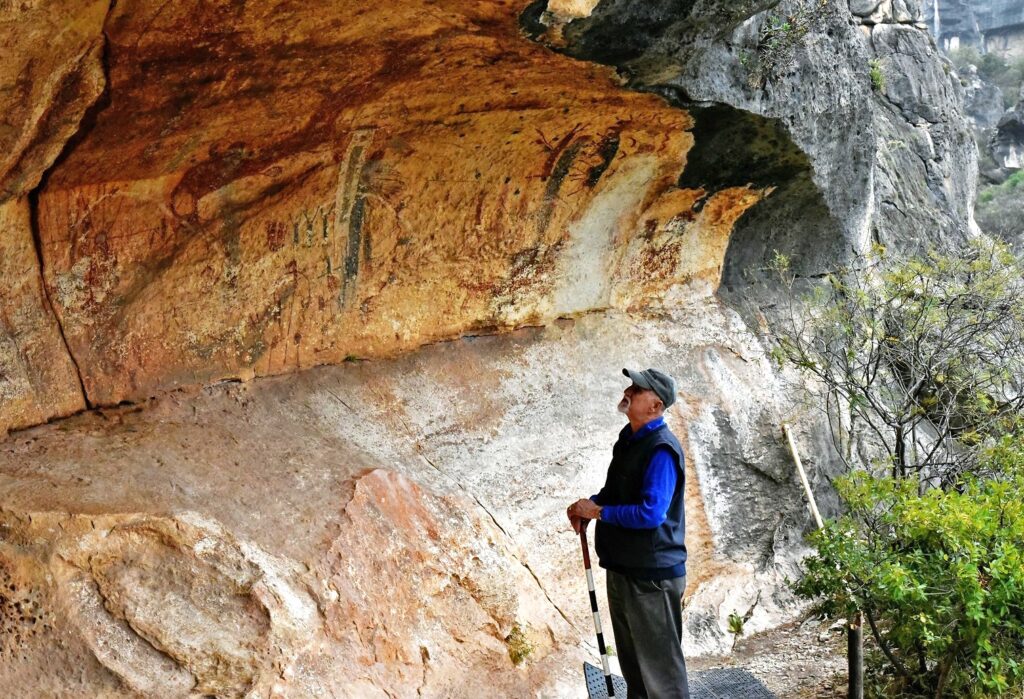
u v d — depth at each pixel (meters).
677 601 3.54
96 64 3.03
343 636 3.66
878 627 4.91
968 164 11.95
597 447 5.29
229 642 3.38
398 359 4.88
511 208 4.97
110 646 3.25
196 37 3.12
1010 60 38.66
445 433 4.77
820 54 5.96
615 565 3.54
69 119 3.17
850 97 6.26
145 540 3.40
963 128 11.90
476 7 3.46
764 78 5.30
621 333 5.87
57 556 3.23
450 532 4.31
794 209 6.48
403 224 4.59
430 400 4.83
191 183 3.82
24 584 3.20
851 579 4.21
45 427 3.73
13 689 3.09
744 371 6.20
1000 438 5.30
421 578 4.07
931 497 4.18
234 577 3.47
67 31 2.83
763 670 4.95
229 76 3.36
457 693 4.00
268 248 4.20
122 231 3.77
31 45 2.79
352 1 3.22
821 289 6.70
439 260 4.85
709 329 6.25
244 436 4.11
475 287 5.08
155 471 3.69
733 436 5.86
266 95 3.54
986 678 3.87
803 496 6.00
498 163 4.71
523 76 4.11
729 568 5.61
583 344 5.66
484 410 4.99
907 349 6.08
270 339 4.38
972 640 3.88
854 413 6.43
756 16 5.12
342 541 3.85
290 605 3.52
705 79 4.84
